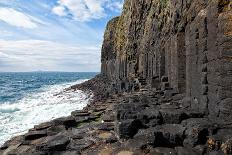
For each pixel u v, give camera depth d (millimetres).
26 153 7820
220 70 7250
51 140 8398
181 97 12742
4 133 18484
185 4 11961
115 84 35812
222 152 6027
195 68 9781
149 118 8211
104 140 8094
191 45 10516
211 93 8109
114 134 8641
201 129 6734
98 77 80938
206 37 8625
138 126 7984
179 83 13898
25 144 8680
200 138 6684
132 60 37531
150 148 6887
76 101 34469
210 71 8195
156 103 11781
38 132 9570
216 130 6801
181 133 7047
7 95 55344
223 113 7172
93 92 46531
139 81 26031
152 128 7734
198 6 9586
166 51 18625
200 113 8430
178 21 13836
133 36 38844
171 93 13891
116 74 55969
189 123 7395
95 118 12039
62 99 39719
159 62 20641
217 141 6238
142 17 34125
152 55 24719
